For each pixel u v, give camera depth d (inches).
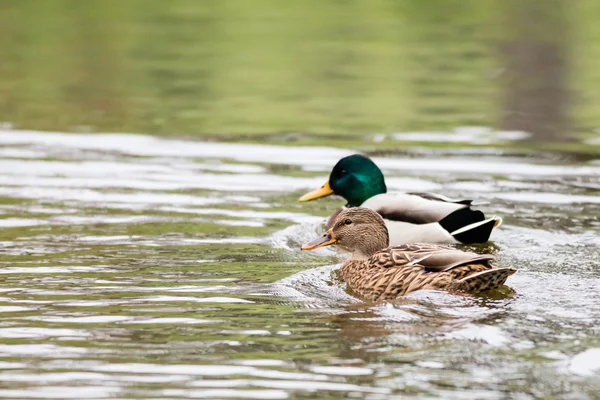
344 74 1033.5
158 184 648.4
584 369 351.6
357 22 1360.7
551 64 1089.4
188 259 499.2
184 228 555.5
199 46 1186.0
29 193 623.5
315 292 450.3
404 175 669.3
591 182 647.8
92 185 642.8
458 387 337.1
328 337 386.6
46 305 425.4
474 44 1203.2
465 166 690.8
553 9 1461.6
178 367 356.2
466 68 1066.1
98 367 356.2
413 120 831.7
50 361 361.7
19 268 479.2
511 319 403.5
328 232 494.3
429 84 986.7
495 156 717.3
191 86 975.0
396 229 551.8
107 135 781.9
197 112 866.8
